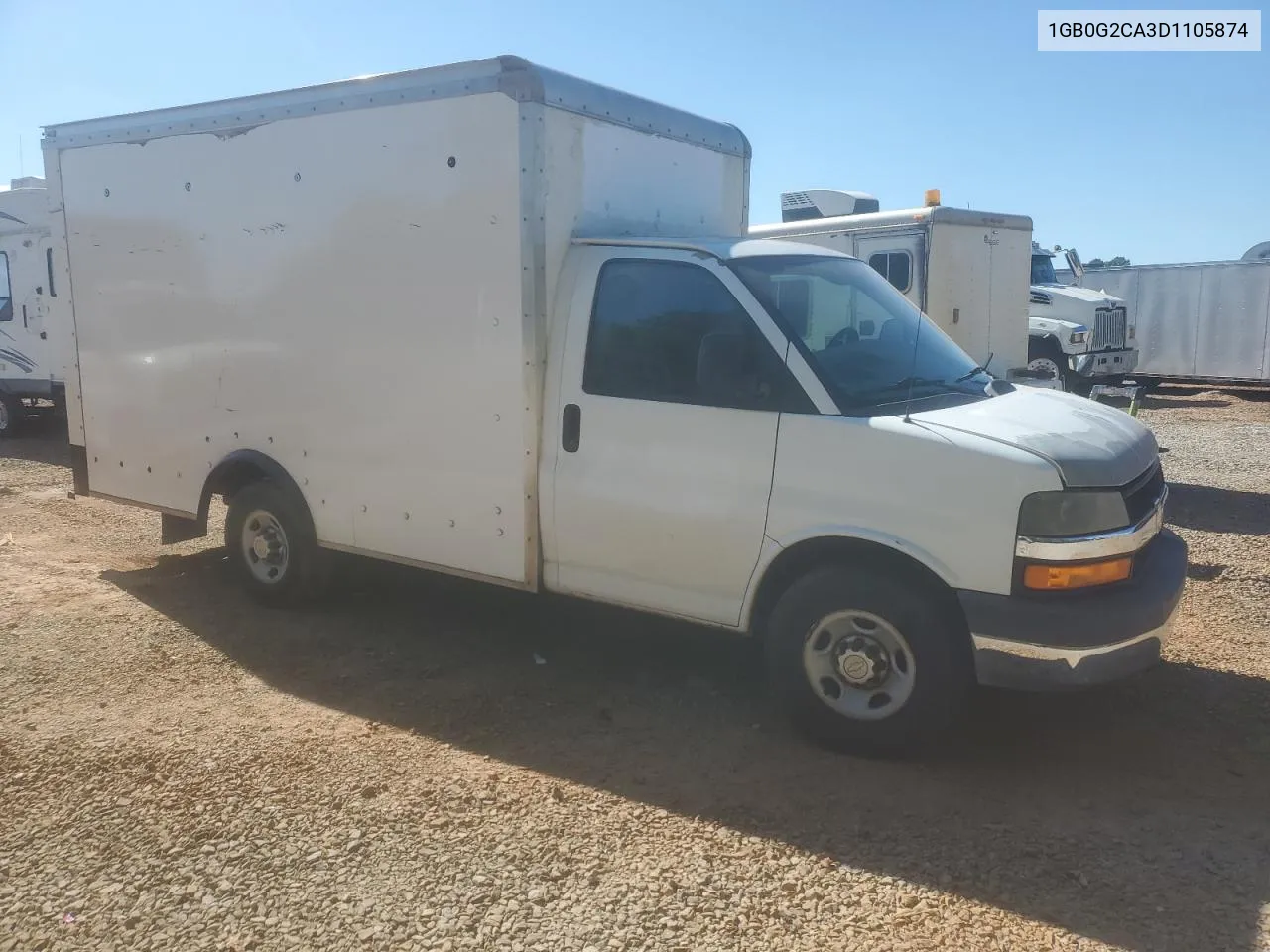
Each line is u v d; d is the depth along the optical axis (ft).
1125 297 67.26
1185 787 12.57
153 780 12.52
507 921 9.78
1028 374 35.91
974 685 15.64
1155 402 61.05
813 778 12.75
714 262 14.26
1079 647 11.84
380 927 9.71
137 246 20.21
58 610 19.30
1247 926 9.71
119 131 20.07
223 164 18.44
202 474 20.01
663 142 17.33
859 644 13.02
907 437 12.57
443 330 15.99
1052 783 12.64
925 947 9.44
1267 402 60.18
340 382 17.43
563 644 17.85
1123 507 12.39
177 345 19.88
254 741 13.71
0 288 44.21
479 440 15.87
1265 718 14.61
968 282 33.32
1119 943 9.48
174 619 18.92
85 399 21.98
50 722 14.26
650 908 9.98
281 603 19.42
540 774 12.82
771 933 9.62
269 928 9.70
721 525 13.76
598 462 14.76
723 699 15.38
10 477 35.09
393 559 17.37
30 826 11.51
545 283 15.08
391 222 16.34
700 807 11.99
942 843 11.19
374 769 12.91
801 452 13.20
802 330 13.99
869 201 38.93
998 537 12.01
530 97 14.58
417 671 16.47
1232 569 21.54
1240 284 62.08
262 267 18.20
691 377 14.19
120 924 9.79
